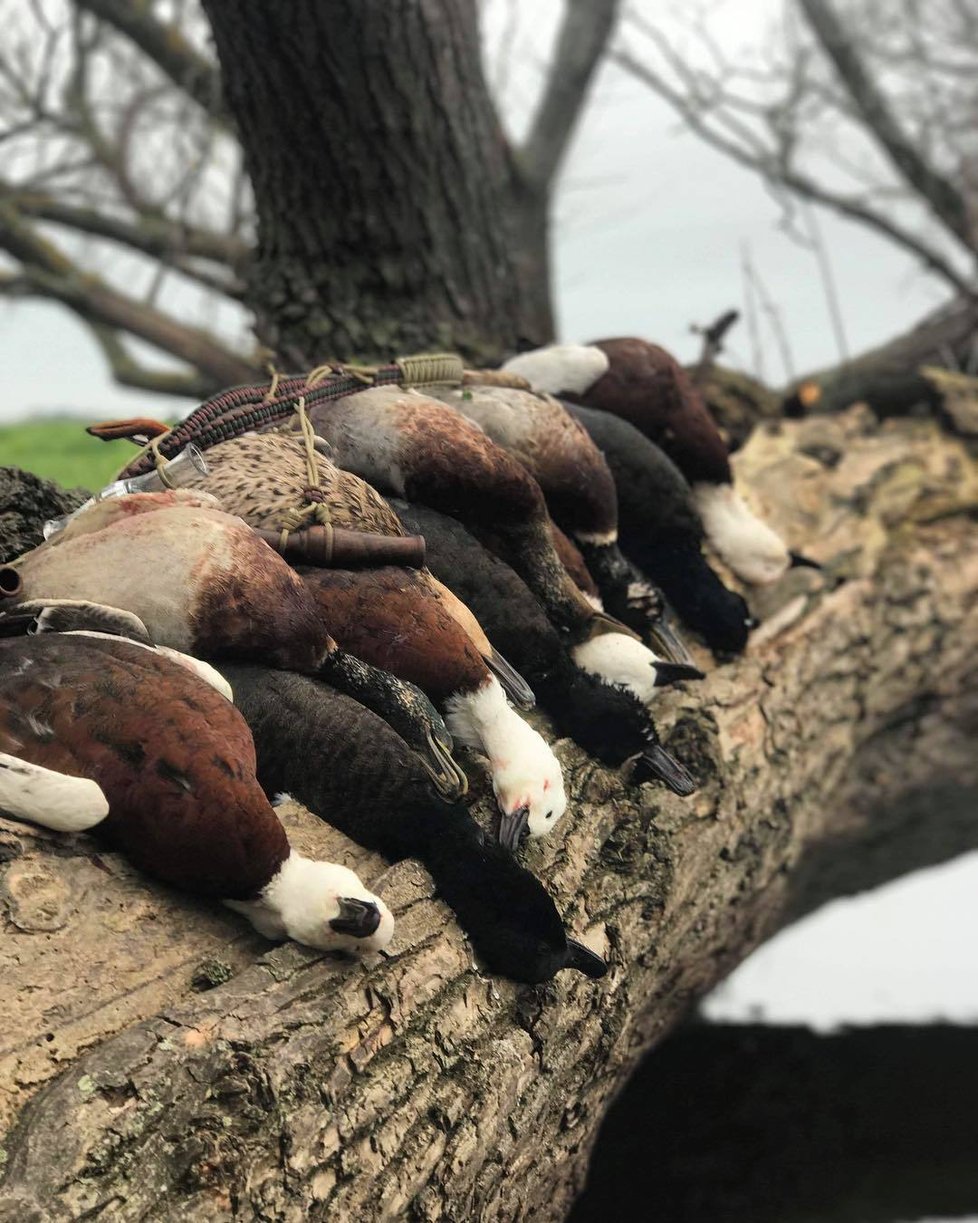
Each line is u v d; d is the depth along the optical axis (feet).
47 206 15.08
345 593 4.28
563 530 5.57
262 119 8.60
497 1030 4.17
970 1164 8.46
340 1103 3.56
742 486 8.19
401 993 3.81
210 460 4.63
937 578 8.30
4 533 5.16
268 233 9.09
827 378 10.93
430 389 5.58
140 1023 3.36
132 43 14.42
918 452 9.12
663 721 5.76
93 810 3.44
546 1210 5.22
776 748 6.57
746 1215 8.14
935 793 9.04
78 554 4.03
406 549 4.37
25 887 3.42
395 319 8.92
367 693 4.15
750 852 6.40
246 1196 3.26
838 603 7.52
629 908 5.05
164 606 3.95
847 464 8.82
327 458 4.81
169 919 3.59
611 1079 5.53
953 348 12.37
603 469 5.59
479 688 4.34
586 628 5.09
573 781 4.91
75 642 3.71
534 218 14.52
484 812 4.42
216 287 14.64
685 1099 9.00
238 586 3.99
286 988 3.56
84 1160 3.08
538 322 14.52
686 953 6.15
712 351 8.32
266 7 8.12
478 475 4.98
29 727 3.53
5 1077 3.16
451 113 8.85
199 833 3.48
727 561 6.56
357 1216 3.56
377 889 3.90
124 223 15.20
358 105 8.46
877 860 9.87
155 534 4.01
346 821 3.99
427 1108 3.83
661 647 5.65
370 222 8.77
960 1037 9.70
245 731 3.64
